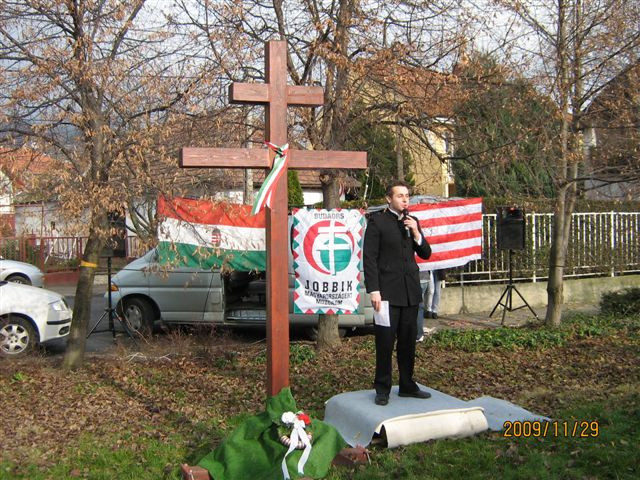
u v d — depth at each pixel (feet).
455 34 27.84
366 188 32.73
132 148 23.21
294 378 25.22
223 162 15.76
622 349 28.91
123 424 19.83
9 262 57.88
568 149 32.09
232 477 14.48
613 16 30.55
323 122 28.63
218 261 30.30
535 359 27.91
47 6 23.90
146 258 37.55
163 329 36.45
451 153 31.14
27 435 18.76
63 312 33.09
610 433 17.04
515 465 15.34
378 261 18.33
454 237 35.78
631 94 30.78
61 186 22.24
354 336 36.09
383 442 16.88
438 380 24.56
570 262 47.52
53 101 23.90
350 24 26.78
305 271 28.12
